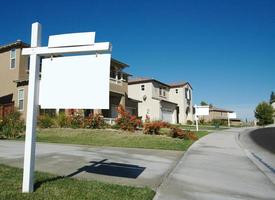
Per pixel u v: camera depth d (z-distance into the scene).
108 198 5.57
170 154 12.40
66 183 6.52
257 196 6.33
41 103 6.26
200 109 30.39
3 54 27.73
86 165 9.22
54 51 6.02
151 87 44.09
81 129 20.34
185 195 6.22
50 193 5.73
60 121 21.56
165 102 45.91
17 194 5.55
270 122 66.81
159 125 20.09
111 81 29.72
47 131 19.38
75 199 5.44
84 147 14.04
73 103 6.03
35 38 6.14
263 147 16.58
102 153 12.09
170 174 8.23
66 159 10.23
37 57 6.09
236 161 10.79
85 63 6.04
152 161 10.48
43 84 6.28
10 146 13.42
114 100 31.27
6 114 20.39
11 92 26.17
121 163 9.84
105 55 5.94
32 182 5.83
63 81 6.16
